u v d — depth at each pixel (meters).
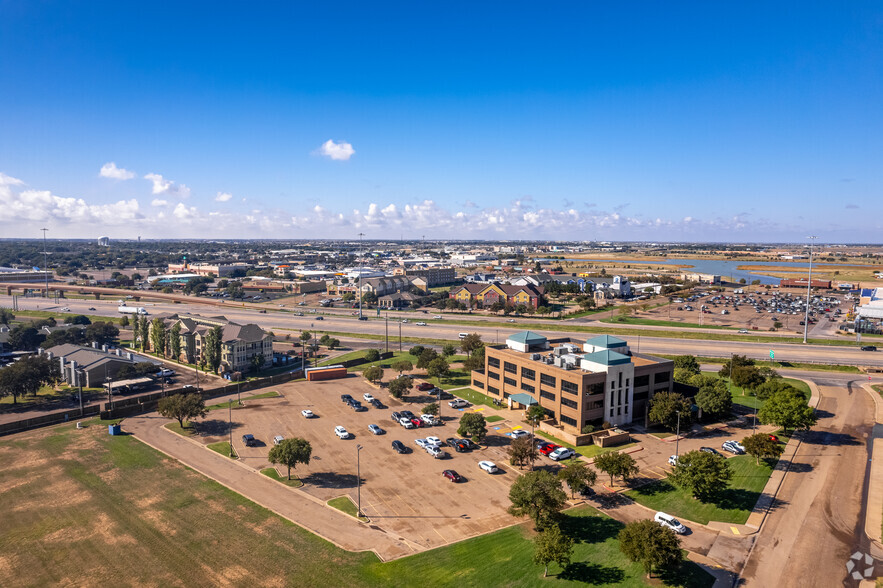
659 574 58.84
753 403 120.62
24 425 106.50
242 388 136.12
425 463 89.56
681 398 103.31
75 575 58.75
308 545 64.88
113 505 74.75
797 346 181.75
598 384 101.00
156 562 61.16
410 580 57.94
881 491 77.81
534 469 86.69
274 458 82.31
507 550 63.97
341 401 125.12
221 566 60.34
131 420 112.00
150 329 180.12
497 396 126.00
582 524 69.69
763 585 57.06
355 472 86.12
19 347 178.12
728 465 76.88
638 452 93.00
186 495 77.88
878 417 110.44
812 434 101.19
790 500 75.62
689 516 71.50
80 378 132.75
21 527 68.88
